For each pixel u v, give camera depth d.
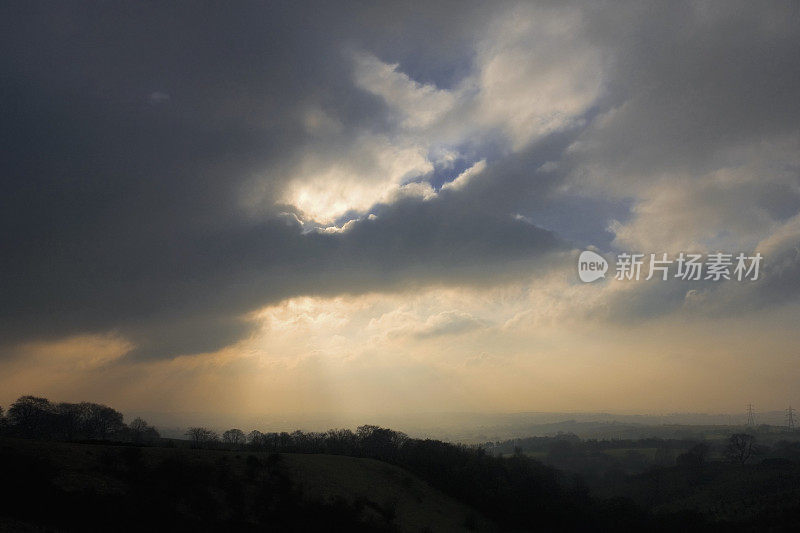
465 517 95.38
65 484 54.78
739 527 98.81
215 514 61.62
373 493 86.06
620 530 101.62
